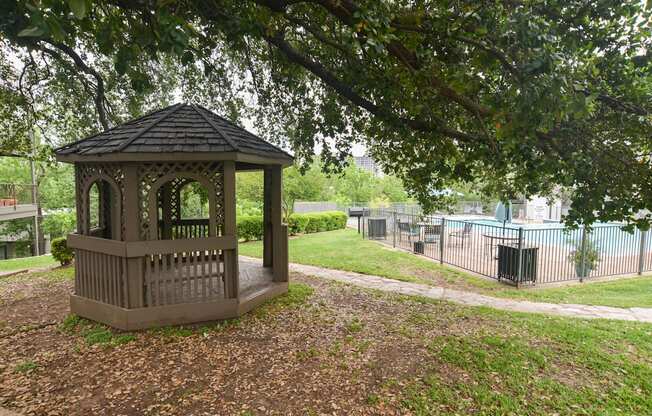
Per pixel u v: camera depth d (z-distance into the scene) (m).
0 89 8.25
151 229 4.74
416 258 10.48
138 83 2.97
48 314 5.51
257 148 5.46
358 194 29.72
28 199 18.34
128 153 4.38
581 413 3.05
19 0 2.00
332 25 4.23
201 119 5.43
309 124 6.88
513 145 3.45
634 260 10.27
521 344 4.44
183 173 4.82
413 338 4.61
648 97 3.22
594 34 3.07
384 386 3.45
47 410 3.05
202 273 5.10
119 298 4.80
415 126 4.62
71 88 8.91
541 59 2.55
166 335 4.62
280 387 3.43
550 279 8.40
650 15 2.93
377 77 4.32
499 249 8.28
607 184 3.56
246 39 6.59
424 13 3.33
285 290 6.62
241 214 17.67
